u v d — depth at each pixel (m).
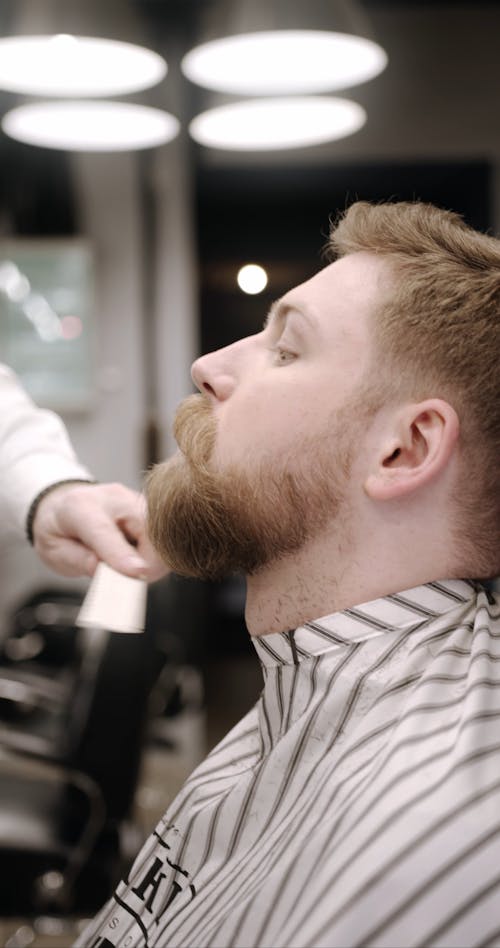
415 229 0.93
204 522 0.93
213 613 7.20
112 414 5.81
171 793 4.44
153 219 5.80
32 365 5.73
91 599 1.07
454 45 5.80
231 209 6.74
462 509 0.89
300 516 0.90
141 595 1.09
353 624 0.89
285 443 0.90
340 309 0.91
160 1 4.34
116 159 5.73
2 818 2.47
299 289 0.95
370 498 0.89
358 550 0.90
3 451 1.35
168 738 4.40
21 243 5.67
